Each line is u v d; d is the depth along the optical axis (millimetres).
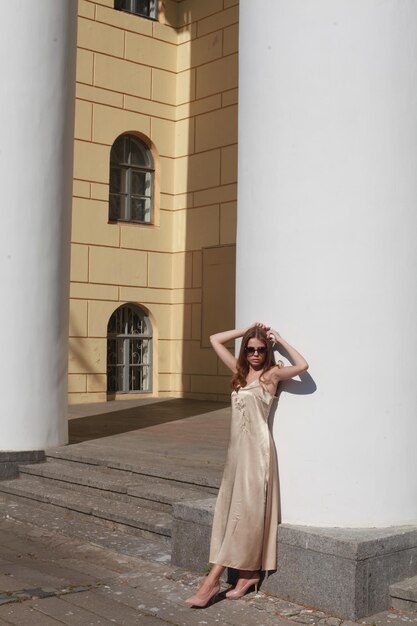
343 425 5383
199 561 5898
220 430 10961
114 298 15984
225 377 15758
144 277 16500
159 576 5875
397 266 5414
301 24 5574
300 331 5500
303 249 5516
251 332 5516
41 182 9125
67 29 9359
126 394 16250
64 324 9453
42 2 9102
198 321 16344
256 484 5301
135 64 16422
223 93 16094
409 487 5441
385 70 5426
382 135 5410
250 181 5852
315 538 5145
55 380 9305
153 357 16734
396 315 5406
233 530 5270
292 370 5395
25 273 9062
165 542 6551
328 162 5461
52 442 9250
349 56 5438
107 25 15953
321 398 5426
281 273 5605
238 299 6000
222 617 5031
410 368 5449
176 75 17062
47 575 5910
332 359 5410
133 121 16391
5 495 8469
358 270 5387
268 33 5750
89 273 15609
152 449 9070
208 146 16344
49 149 9180
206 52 16484
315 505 5414
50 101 9180
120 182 16422
